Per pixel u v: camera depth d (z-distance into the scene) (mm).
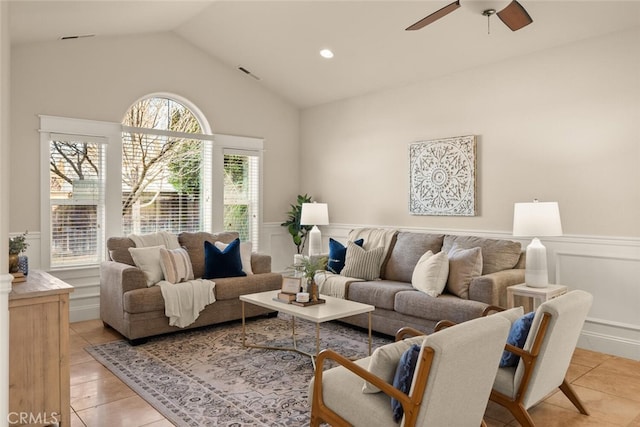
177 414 2580
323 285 4531
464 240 4246
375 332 4207
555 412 2670
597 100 3711
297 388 2947
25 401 2277
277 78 5816
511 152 4258
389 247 4805
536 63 4078
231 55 5516
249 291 4527
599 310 3730
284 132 6375
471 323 1836
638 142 3506
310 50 4949
